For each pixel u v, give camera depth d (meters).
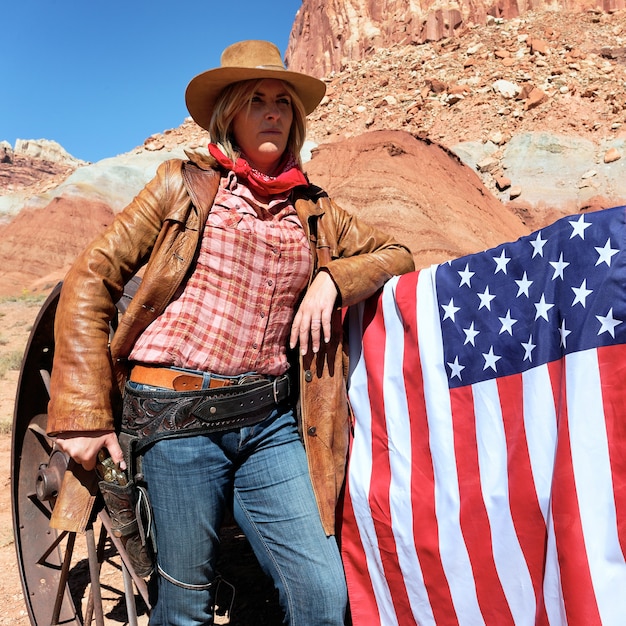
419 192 35.91
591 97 56.25
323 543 2.22
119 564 3.80
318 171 38.59
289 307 2.35
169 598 2.18
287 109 2.39
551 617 1.88
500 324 2.18
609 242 1.87
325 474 2.34
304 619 2.19
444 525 2.27
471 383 2.26
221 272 2.19
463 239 34.50
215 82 2.35
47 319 2.82
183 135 65.75
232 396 2.15
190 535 2.14
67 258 50.12
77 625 3.05
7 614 3.31
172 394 2.11
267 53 2.36
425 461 2.37
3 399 9.48
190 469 2.12
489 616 2.15
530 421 2.05
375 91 64.50
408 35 88.50
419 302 2.43
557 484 1.86
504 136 53.47
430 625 2.31
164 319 2.18
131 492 2.13
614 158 49.38
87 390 2.09
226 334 2.18
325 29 106.69
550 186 49.06
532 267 2.09
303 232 2.39
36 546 3.12
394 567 2.41
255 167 2.40
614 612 1.73
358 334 2.66
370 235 2.63
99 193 54.25
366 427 2.58
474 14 84.31
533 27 71.38
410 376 2.44
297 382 2.47
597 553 1.76
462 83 60.66
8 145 166.88
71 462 2.32
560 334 1.99
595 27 72.06
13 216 58.91
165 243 2.16
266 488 2.25
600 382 1.83
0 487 5.34
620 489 1.77
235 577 3.56
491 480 2.17
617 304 1.82
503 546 2.11
